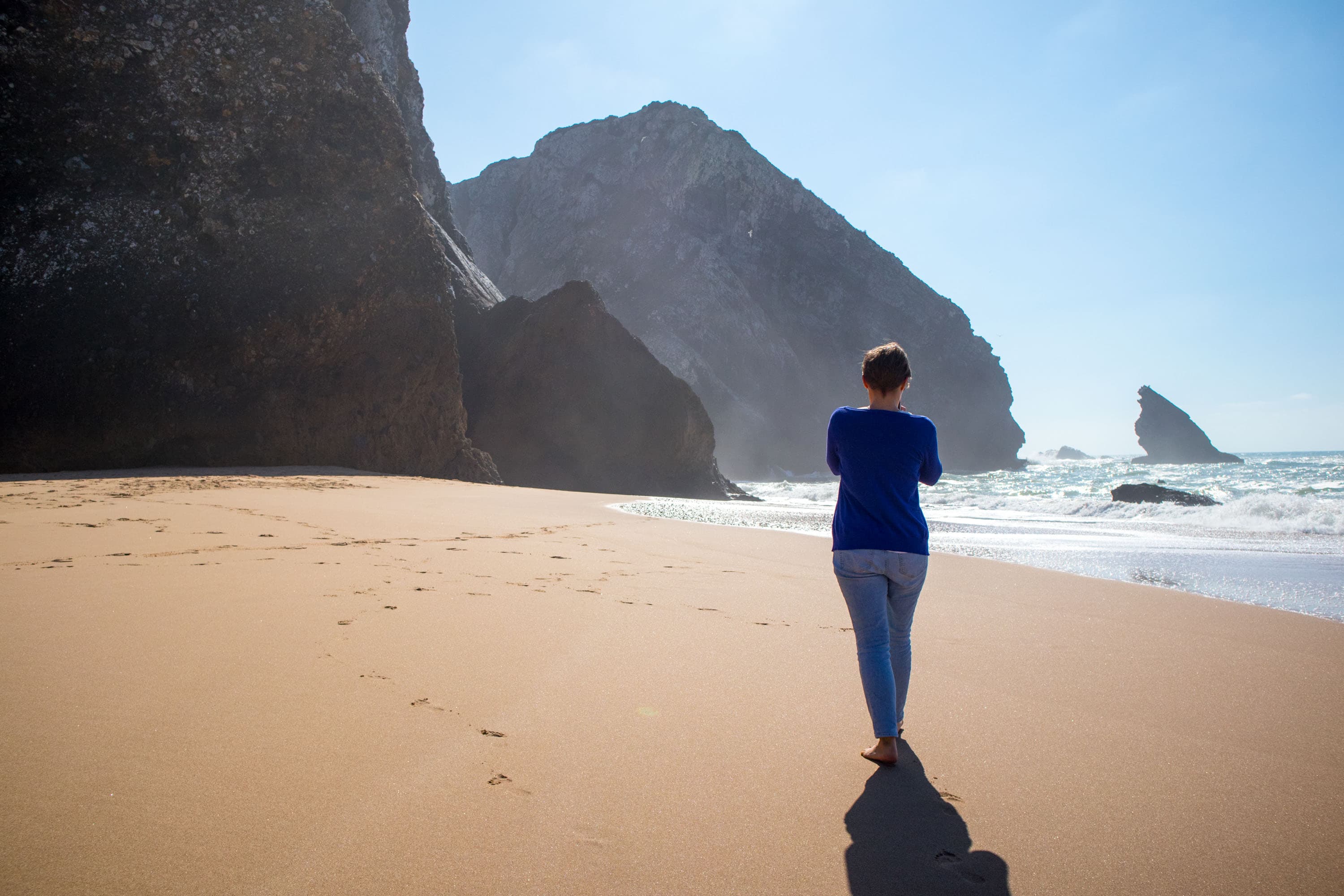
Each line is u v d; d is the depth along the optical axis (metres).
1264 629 4.95
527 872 1.79
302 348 21.42
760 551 8.34
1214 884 1.87
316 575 5.21
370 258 22.84
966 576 7.14
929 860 1.95
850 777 2.44
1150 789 2.42
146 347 19.02
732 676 3.45
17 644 3.28
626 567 6.54
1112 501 19.08
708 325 92.69
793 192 109.75
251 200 21.77
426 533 8.01
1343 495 31.33
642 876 1.81
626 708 2.96
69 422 17.83
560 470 33.19
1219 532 13.48
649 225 103.00
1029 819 2.20
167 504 9.28
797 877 1.84
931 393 105.69
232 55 22.38
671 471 34.56
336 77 23.73
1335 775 2.55
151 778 2.13
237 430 20.27
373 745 2.46
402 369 23.42
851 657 3.84
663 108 110.25
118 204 20.16
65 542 5.95
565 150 113.56
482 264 114.94
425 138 45.81
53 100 20.05
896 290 111.56
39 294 18.27
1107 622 5.06
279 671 3.13
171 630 3.63
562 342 33.53
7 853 1.72
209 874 1.69
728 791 2.29
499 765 2.37
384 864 1.78
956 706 3.20
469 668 3.34
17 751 2.25
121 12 21.33
